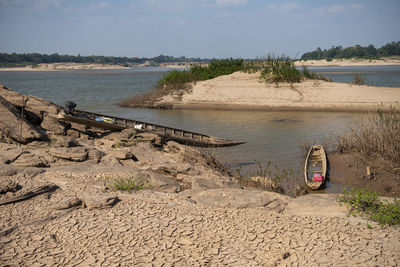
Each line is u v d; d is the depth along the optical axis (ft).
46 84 223.10
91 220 23.91
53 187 29.14
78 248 20.66
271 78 119.55
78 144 46.57
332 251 19.94
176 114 99.40
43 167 36.99
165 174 41.70
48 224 23.43
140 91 163.43
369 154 48.62
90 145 49.67
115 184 30.32
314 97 107.04
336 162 48.85
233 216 24.85
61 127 54.29
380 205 24.71
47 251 20.40
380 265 18.43
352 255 19.43
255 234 22.17
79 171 34.71
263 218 24.47
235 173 45.83
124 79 276.62
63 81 257.75
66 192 28.81
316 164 48.34
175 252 20.21
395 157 44.91
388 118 53.93
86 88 184.85
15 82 250.78
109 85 207.21
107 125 57.21
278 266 18.89
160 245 20.88
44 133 51.57
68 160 39.63
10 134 44.83
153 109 109.29
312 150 54.24
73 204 25.99
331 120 83.97
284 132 71.51
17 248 20.62
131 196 28.25
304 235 21.88
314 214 25.50
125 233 22.20
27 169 33.55
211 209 26.22
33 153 40.75
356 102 99.66
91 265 19.01
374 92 103.24
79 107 111.14
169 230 22.59
